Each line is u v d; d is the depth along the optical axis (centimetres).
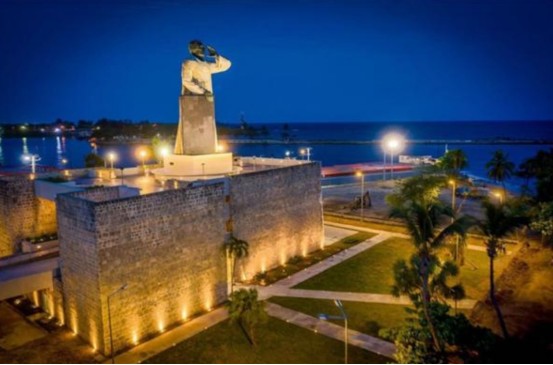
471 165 14962
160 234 3319
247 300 3045
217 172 4828
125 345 3122
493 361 2644
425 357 2594
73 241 3173
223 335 3247
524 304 3544
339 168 12181
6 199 4200
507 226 2964
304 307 3659
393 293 2900
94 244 2958
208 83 4875
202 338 3212
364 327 3306
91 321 3111
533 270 4225
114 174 5025
